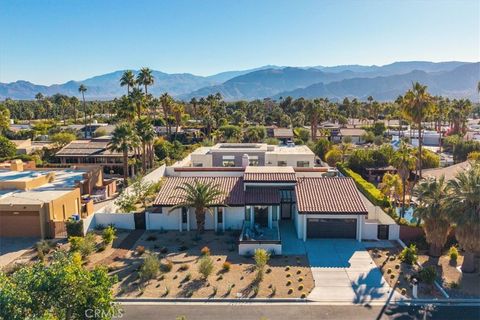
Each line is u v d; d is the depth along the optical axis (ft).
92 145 219.20
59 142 249.96
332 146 238.27
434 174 164.86
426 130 419.74
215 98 528.63
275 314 73.46
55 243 108.47
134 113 215.92
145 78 266.36
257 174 126.31
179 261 96.17
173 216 119.34
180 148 255.29
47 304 46.32
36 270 49.75
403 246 105.81
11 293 43.73
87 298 48.78
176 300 78.64
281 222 124.57
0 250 104.12
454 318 71.72
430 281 81.82
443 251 101.91
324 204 112.06
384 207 130.21
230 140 308.60
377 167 197.06
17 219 113.29
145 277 87.10
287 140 309.83
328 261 96.48
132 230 119.65
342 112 594.24
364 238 111.24
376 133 374.84
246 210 118.32
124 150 173.17
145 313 73.92
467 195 84.99
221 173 156.04
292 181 122.01
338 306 76.23
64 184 149.89
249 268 92.38
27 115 513.04
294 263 95.30
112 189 172.96
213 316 72.95
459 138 277.23
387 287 83.41
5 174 158.40
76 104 513.86
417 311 74.23
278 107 582.35
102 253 101.14
